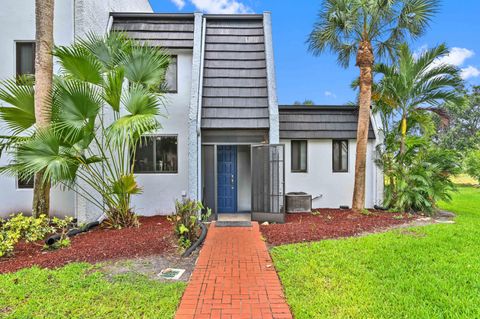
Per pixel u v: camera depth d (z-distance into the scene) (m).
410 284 4.16
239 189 10.45
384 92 9.99
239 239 6.46
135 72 7.84
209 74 9.59
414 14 8.62
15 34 8.90
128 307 3.54
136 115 7.00
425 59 9.54
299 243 6.17
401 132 10.25
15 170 6.19
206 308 3.52
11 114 7.05
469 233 6.84
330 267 4.77
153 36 10.05
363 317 3.34
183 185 9.91
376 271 4.66
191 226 6.17
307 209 10.08
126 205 7.80
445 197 9.45
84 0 8.49
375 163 10.52
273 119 8.68
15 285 4.07
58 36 8.77
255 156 8.83
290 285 4.14
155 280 4.34
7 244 5.27
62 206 8.83
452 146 29.84
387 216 8.95
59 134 6.60
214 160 9.13
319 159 11.16
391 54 9.86
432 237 6.50
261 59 9.96
